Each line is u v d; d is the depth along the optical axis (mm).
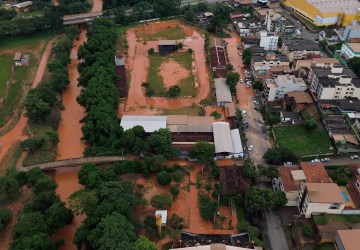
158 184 154625
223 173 152250
